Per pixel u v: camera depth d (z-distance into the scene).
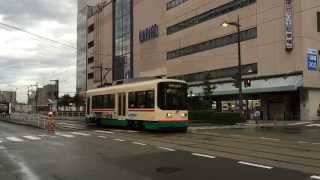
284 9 50.78
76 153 17.23
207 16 65.88
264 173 11.80
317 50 50.84
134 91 31.94
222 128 35.19
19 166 13.95
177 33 73.88
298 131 31.33
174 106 29.42
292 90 50.25
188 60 70.56
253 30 56.12
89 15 118.81
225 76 61.38
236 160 14.54
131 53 91.56
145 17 85.44
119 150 18.06
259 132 29.88
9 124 47.88
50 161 14.95
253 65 56.03
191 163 13.88
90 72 117.75
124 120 33.19
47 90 139.88
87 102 41.03
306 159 14.76
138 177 11.40
